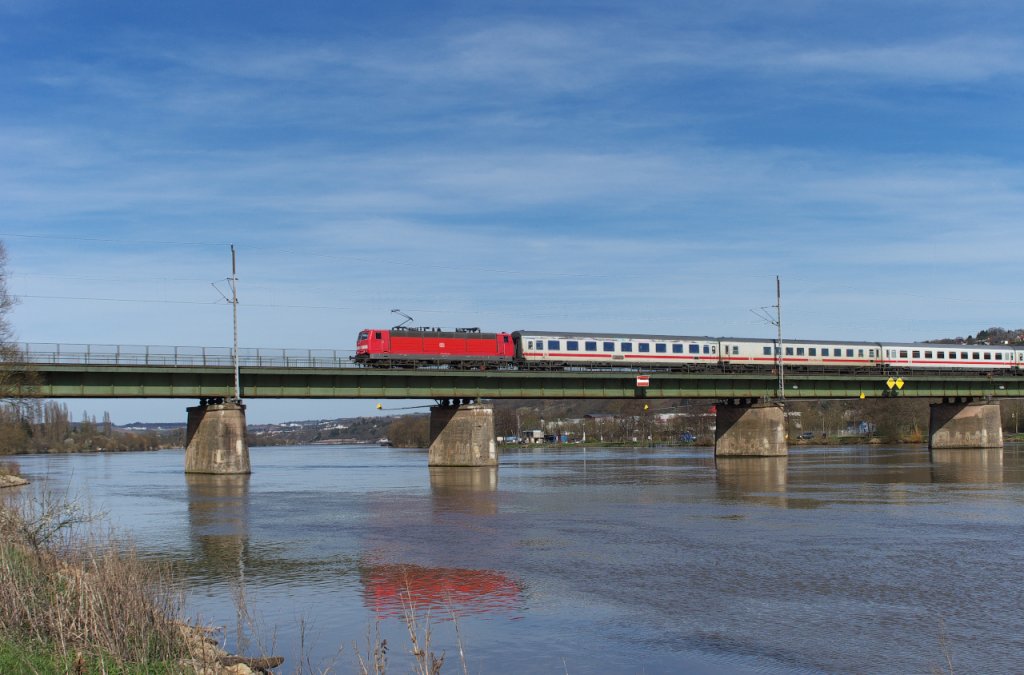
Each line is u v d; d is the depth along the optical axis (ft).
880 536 166.91
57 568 92.22
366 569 138.00
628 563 141.49
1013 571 132.57
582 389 410.93
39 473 405.18
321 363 356.18
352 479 341.00
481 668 88.84
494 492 270.67
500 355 400.06
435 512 214.28
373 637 99.09
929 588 121.49
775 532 173.58
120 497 259.19
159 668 72.13
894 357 487.61
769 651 93.66
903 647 94.53
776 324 450.30
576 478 332.80
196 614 108.58
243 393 349.61
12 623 75.77
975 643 95.61
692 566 138.51
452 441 413.39
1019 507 213.05
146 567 115.34
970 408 538.06
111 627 75.15
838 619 105.60
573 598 117.39
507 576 131.85
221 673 75.36
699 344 443.32
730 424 483.10
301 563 143.23
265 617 108.27
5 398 292.20
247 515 209.67
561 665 89.71
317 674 85.35
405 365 380.37
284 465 513.04
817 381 468.75
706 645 95.91
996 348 515.50
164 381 334.85
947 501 227.81
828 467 384.88
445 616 108.58
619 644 96.53
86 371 313.12
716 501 234.58
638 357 427.74
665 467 409.08
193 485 309.63
